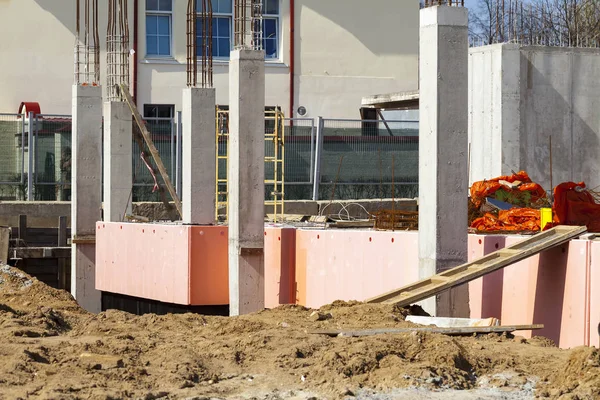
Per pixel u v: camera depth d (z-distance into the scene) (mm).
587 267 13859
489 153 23344
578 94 23594
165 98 41844
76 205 26828
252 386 10047
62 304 18891
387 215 20188
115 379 10117
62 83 40219
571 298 14125
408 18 45219
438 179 15500
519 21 24109
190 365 10625
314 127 35062
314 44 43969
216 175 24375
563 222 17984
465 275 14250
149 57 41562
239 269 19938
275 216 25078
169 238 22328
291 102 43625
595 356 10000
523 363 10750
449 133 15531
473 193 20125
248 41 20547
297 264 20234
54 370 10352
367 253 18094
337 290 18906
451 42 15484
